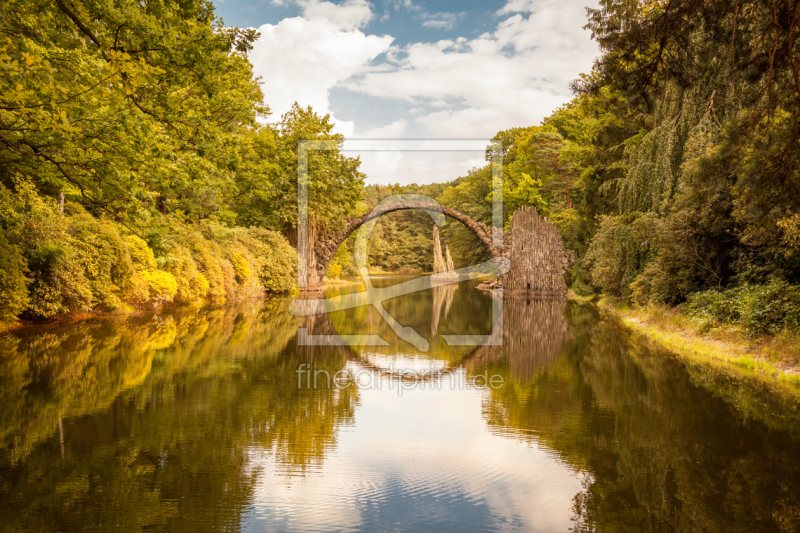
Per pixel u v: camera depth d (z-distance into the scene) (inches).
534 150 1472.7
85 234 557.6
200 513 137.9
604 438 204.1
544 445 195.9
